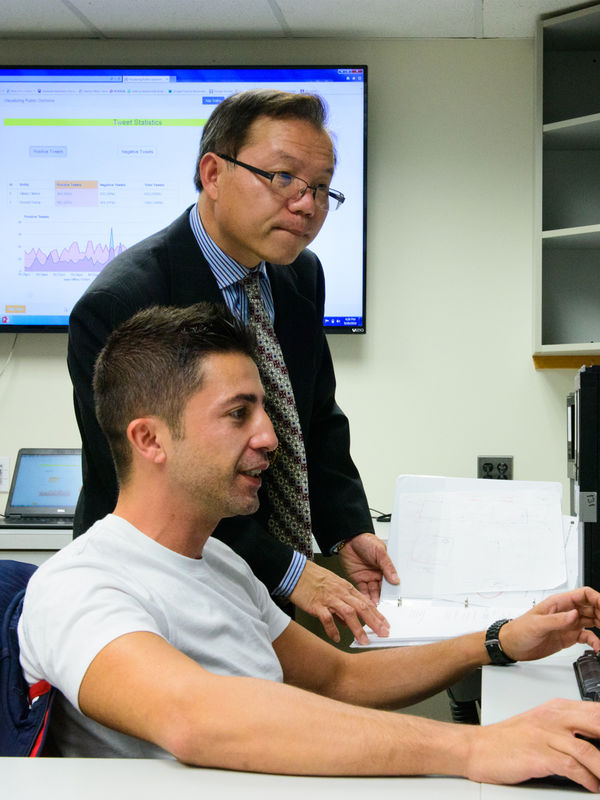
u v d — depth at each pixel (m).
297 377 1.58
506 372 2.87
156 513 0.95
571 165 2.90
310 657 1.19
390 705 1.19
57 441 2.94
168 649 0.78
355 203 2.83
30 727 0.81
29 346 2.96
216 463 0.92
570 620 1.09
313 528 1.68
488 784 0.71
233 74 2.84
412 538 1.45
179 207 2.87
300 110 1.30
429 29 2.83
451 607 1.36
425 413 2.89
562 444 2.84
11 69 2.86
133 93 2.85
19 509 2.71
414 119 2.91
